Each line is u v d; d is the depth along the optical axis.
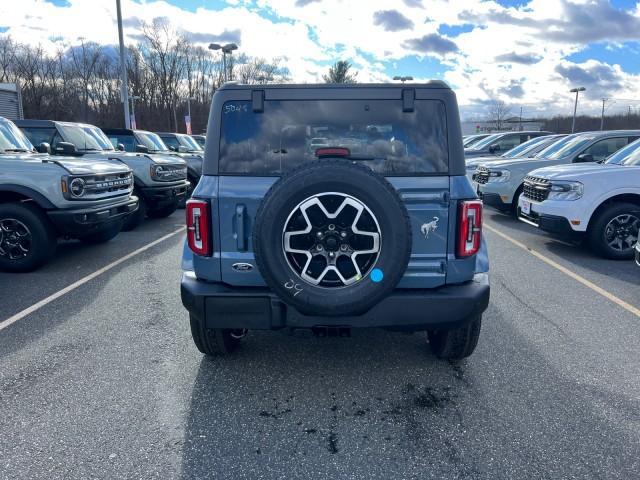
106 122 60.22
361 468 2.67
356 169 2.93
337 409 3.28
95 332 4.54
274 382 3.64
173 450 2.83
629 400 3.35
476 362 3.94
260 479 2.59
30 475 2.61
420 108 3.28
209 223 3.27
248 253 3.27
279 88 3.30
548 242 8.55
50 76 55.88
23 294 5.64
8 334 4.48
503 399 3.37
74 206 6.47
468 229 3.22
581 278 6.30
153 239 8.98
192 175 13.44
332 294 2.99
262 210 2.96
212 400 3.38
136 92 62.16
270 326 3.24
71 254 7.71
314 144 3.34
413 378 3.69
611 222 7.09
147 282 6.14
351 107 3.31
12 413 3.20
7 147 7.09
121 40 20.81
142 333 4.52
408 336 4.49
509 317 4.92
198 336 3.81
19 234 6.46
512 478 2.58
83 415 3.18
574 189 7.09
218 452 2.81
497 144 16.33
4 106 18.91
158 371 3.80
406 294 3.22
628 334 4.49
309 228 2.98
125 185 7.82
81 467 2.67
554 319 4.87
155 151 12.72
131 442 2.90
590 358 4.00
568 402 3.32
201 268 3.33
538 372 3.76
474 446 2.86
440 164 3.25
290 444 2.89
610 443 2.87
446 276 3.28
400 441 2.92
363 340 4.40
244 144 3.32
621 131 10.06
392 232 2.94
